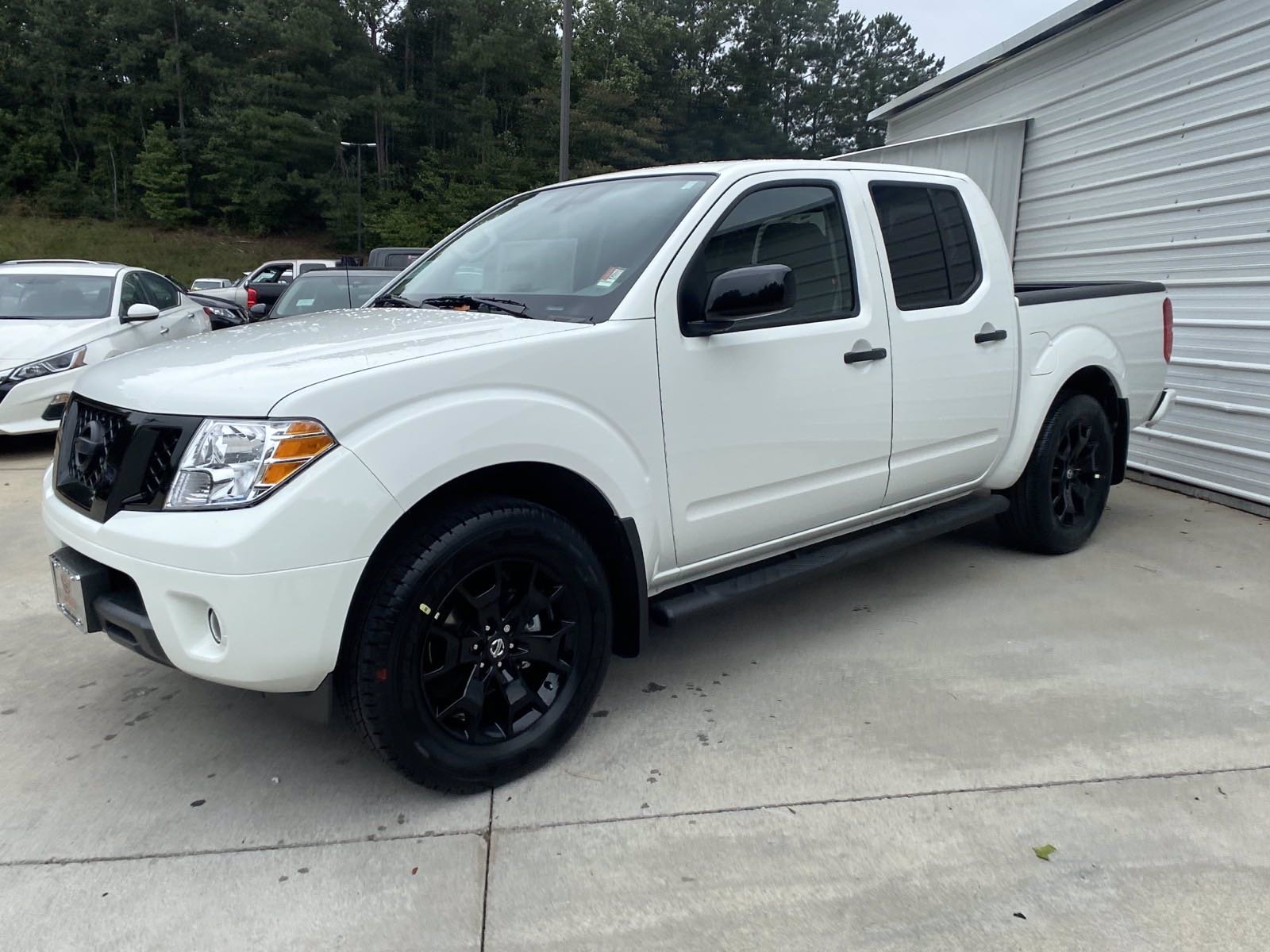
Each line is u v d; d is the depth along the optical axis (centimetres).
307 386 224
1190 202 618
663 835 247
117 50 5075
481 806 261
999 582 443
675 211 306
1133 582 441
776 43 5694
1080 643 369
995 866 232
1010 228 817
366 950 206
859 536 379
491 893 224
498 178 4931
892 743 292
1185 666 346
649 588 304
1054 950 203
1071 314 448
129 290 855
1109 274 701
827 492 342
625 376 275
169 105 5278
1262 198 561
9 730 306
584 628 278
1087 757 282
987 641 372
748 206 315
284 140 4734
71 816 257
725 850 240
